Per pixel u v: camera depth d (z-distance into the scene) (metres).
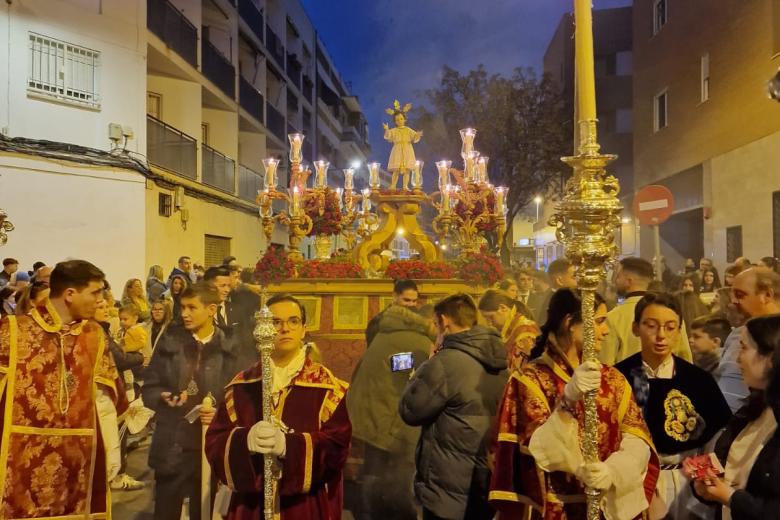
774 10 11.91
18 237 10.93
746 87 12.95
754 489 2.13
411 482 4.54
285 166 28.00
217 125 20.77
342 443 2.70
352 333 5.45
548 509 2.40
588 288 2.19
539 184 22.95
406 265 5.73
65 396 3.11
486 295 4.50
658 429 2.89
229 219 19.94
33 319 3.13
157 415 3.91
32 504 2.98
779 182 11.74
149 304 9.21
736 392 3.27
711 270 10.59
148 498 5.34
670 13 17.11
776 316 2.39
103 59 12.56
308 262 5.88
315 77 36.38
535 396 2.49
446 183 6.59
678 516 2.81
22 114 11.36
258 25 24.36
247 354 4.25
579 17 2.18
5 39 11.08
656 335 2.94
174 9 15.78
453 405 3.37
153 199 14.36
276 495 2.62
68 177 11.58
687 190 16.47
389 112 6.39
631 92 26.30
